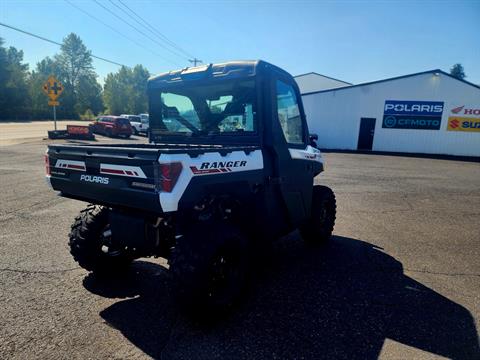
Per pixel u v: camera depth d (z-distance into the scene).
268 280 3.83
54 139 22.62
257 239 3.64
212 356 2.49
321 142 25.88
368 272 4.10
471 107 22.80
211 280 2.83
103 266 3.69
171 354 2.50
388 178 12.07
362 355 2.54
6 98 61.94
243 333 2.79
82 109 86.00
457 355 2.57
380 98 24.06
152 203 2.53
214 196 3.07
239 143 3.63
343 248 4.96
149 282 3.70
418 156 22.19
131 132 29.16
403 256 4.67
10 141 20.77
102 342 2.63
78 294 3.39
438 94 23.05
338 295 3.49
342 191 9.45
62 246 4.65
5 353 2.47
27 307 3.12
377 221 6.48
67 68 86.94
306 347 2.62
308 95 25.48
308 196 4.46
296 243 5.18
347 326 2.92
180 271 2.69
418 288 3.69
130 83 97.94
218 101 3.73
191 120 4.02
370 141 24.81
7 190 8.15
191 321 2.95
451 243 5.27
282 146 3.73
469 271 4.19
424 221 6.53
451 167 16.23
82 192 3.17
